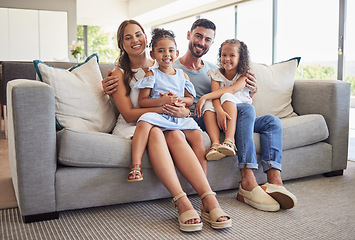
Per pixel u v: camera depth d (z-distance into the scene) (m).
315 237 1.60
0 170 2.79
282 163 2.33
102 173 1.84
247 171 2.01
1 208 1.92
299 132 2.34
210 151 1.98
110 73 2.20
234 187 2.20
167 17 10.45
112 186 1.87
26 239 1.56
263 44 7.02
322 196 2.14
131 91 2.17
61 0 8.93
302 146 2.43
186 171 1.83
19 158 1.67
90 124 2.12
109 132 2.28
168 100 2.04
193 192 2.06
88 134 1.79
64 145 1.74
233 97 2.18
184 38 9.77
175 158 1.89
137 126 1.90
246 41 7.44
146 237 1.59
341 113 2.55
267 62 6.94
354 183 2.42
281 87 2.74
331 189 2.28
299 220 1.79
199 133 2.04
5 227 1.68
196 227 1.62
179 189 1.75
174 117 2.05
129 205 2.00
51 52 8.99
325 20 5.82
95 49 11.82
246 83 2.37
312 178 2.54
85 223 1.74
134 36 2.18
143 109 2.07
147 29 11.82
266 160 2.09
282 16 6.57
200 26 2.42
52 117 1.73
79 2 10.83
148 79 2.11
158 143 1.85
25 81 1.80
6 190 2.24
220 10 8.17
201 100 2.19
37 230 1.65
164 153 1.83
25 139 1.67
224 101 2.13
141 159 1.90
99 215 1.85
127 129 2.04
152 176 1.96
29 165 1.69
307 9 6.11
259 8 7.07
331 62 5.78
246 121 2.05
